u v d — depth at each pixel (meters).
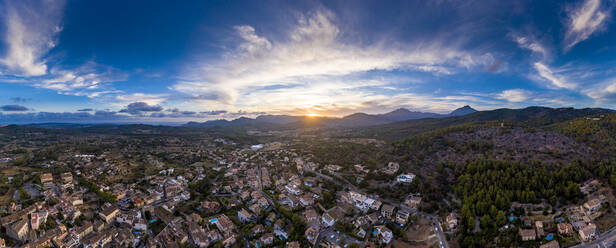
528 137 179.38
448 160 176.12
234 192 180.25
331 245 112.00
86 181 166.38
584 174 128.12
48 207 128.50
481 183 136.50
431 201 140.50
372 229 123.75
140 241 116.12
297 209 147.38
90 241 108.19
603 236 98.56
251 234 121.94
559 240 100.12
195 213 142.12
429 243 110.69
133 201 150.38
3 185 145.62
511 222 112.94
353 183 179.38
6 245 100.12
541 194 123.44
